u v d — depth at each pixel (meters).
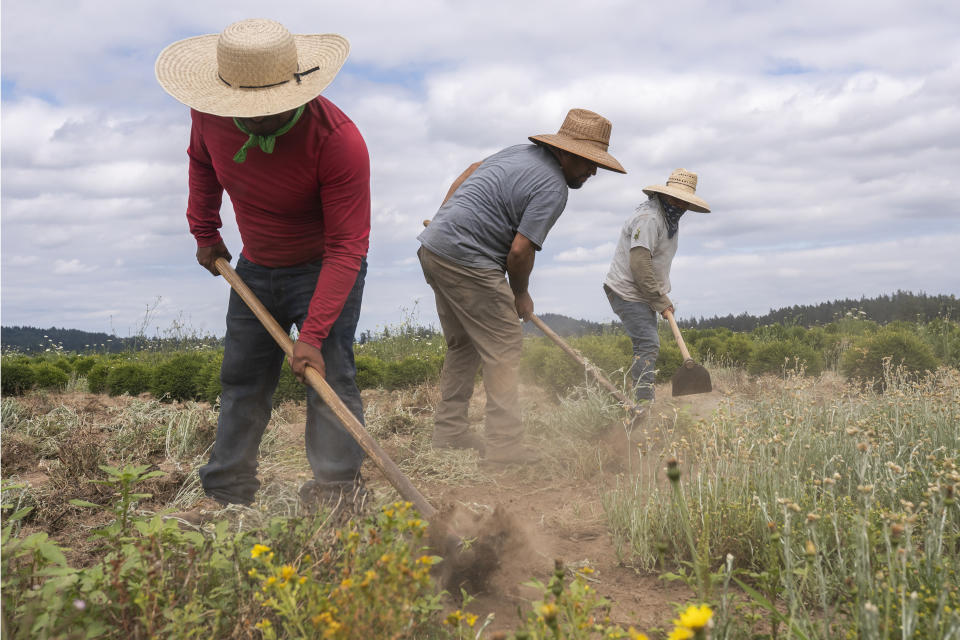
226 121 3.07
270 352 3.53
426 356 10.41
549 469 4.46
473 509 3.59
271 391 3.64
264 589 1.73
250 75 2.83
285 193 3.12
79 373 12.09
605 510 3.35
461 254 4.44
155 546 1.94
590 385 6.11
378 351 12.48
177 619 1.71
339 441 3.37
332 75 2.90
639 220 5.76
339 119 3.07
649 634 2.18
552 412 5.70
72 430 5.82
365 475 4.44
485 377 4.60
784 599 2.22
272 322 3.26
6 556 1.96
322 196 3.13
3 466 4.89
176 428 5.56
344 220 3.12
